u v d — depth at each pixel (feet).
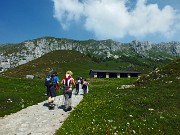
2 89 154.51
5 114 94.02
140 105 100.27
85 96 127.65
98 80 329.52
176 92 124.98
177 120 85.92
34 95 136.77
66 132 68.90
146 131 74.54
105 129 70.95
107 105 96.32
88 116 82.69
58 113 90.99
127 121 79.30
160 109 98.07
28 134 70.28
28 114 91.61
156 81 160.45
